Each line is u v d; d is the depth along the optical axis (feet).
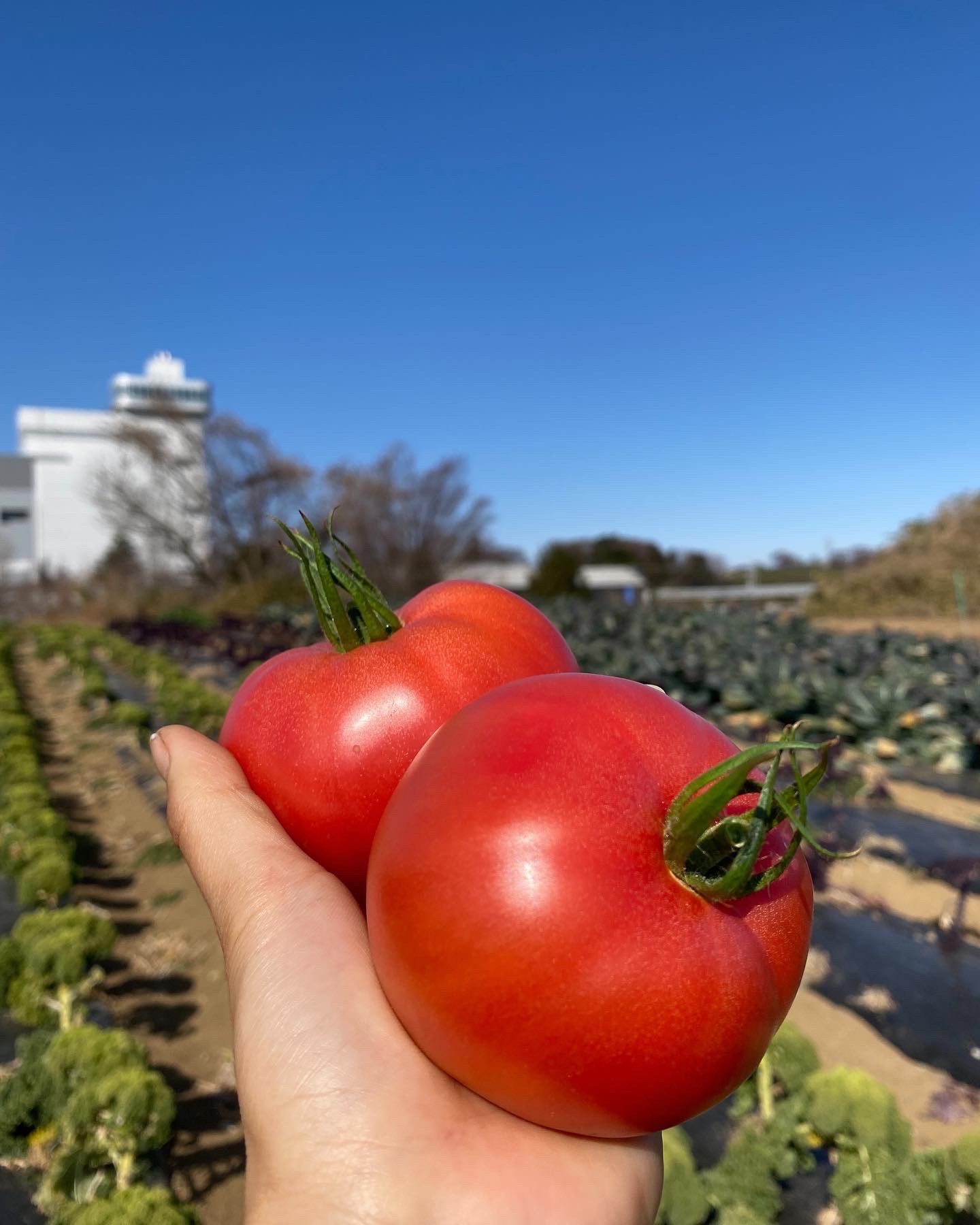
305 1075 3.67
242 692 4.51
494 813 3.00
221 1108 13.76
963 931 17.08
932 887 18.51
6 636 87.56
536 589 105.09
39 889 19.04
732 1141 11.69
